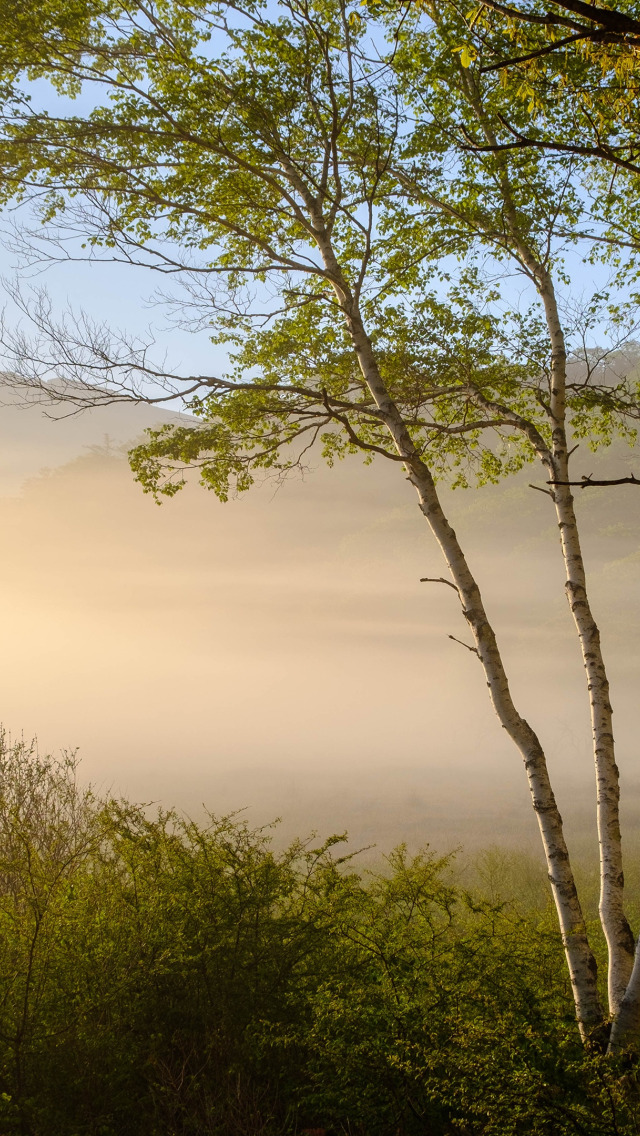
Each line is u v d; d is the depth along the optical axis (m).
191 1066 3.88
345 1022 3.90
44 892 4.46
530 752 5.09
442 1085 3.51
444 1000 4.05
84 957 4.17
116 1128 3.76
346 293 6.30
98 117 6.22
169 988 4.23
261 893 4.70
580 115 3.68
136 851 4.85
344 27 6.01
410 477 5.86
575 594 5.68
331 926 4.54
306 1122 3.91
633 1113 3.18
